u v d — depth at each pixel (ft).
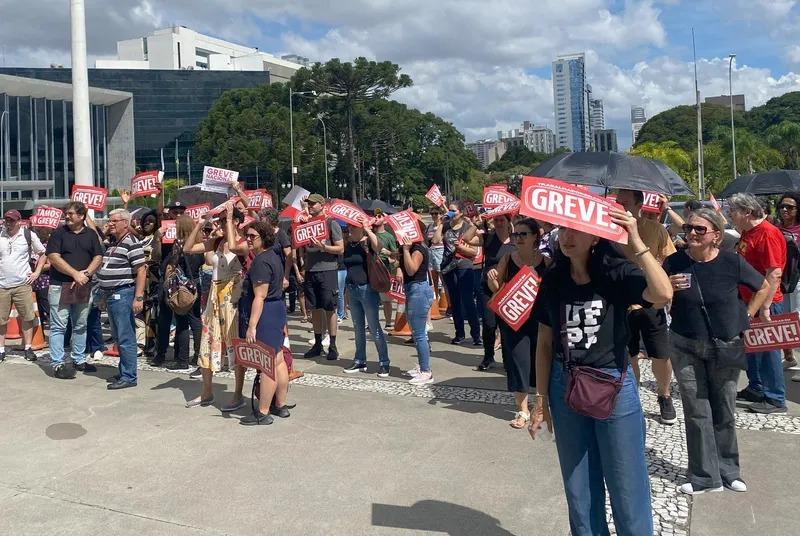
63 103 239.71
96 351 26.91
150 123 314.55
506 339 17.60
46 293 30.45
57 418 18.89
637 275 9.03
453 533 12.00
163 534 12.08
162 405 20.12
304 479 14.42
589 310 9.39
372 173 221.66
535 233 16.66
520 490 13.74
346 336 31.55
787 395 20.31
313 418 18.67
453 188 260.62
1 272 25.90
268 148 189.47
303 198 29.78
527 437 16.89
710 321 13.25
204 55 451.53
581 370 9.37
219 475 14.69
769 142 170.09
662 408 17.92
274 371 17.42
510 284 16.46
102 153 266.36
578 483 9.85
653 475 14.44
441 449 16.11
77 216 23.41
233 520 12.58
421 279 21.85
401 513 12.78
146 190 27.86
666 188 16.19
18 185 168.14
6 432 17.75
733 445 13.67
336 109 198.49
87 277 23.39
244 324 18.61
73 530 12.25
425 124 239.50
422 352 22.29
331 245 25.91
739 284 13.53
